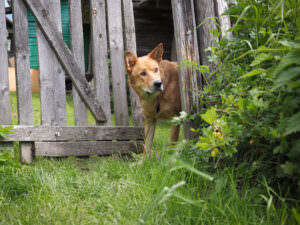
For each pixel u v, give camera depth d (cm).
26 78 221
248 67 164
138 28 515
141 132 243
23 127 212
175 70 240
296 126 115
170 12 530
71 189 168
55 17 227
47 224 140
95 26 236
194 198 149
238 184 161
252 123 146
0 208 150
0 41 217
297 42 128
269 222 128
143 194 157
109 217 146
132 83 236
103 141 231
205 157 172
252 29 169
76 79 231
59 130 221
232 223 133
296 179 137
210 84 203
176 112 237
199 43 212
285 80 117
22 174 179
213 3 208
